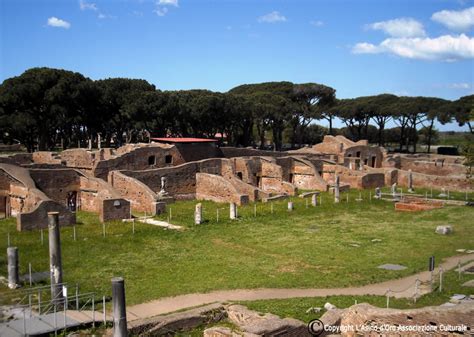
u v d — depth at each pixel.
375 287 32.94
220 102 107.06
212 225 51.50
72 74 98.38
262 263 38.41
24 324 24.45
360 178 82.50
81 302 29.58
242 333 22.86
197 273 35.66
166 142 80.19
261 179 80.62
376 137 164.00
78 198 60.59
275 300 29.67
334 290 32.31
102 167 65.56
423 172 105.25
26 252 40.19
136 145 76.88
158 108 102.06
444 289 31.69
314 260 39.34
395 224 54.03
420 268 37.06
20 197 53.84
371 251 42.31
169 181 67.50
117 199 53.34
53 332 24.69
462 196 76.12
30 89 90.25
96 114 104.38
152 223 51.97
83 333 24.97
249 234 48.19
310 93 141.12
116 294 22.22
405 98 142.88
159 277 34.69
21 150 112.19
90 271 35.75
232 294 31.39
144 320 25.67
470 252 42.22
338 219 56.44
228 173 73.50
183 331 26.16
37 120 95.00
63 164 69.75
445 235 48.62
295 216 57.38
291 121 132.50
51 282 29.80
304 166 83.75
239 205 64.12
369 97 148.75
